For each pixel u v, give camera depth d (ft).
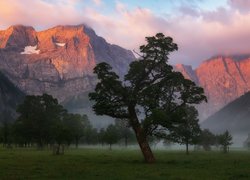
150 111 222.07
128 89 222.48
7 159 225.76
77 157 260.62
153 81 227.20
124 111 226.38
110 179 117.60
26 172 140.26
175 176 129.29
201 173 141.38
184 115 223.10
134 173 138.51
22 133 522.88
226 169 161.27
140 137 218.38
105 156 286.25
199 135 372.58
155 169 158.51
